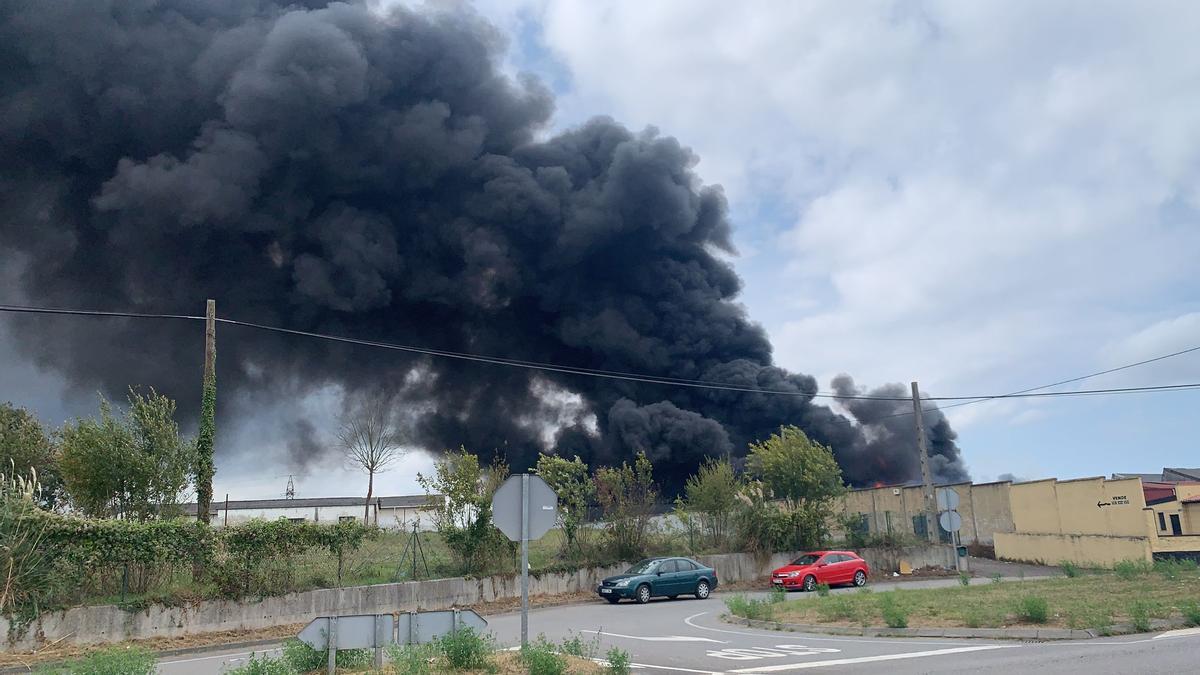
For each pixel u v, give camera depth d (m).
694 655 12.41
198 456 20.08
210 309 20.86
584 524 27.95
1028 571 32.75
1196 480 46.34
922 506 43.50
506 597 24.38
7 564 15.59
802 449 33.59
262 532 19.47
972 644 12.51
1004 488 40.72
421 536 24.20
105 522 17.14
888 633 14.08
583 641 14.34
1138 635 12.52
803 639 14.14
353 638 9.23
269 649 16.86
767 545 31.70
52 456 21.88
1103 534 34.19
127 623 17.00
